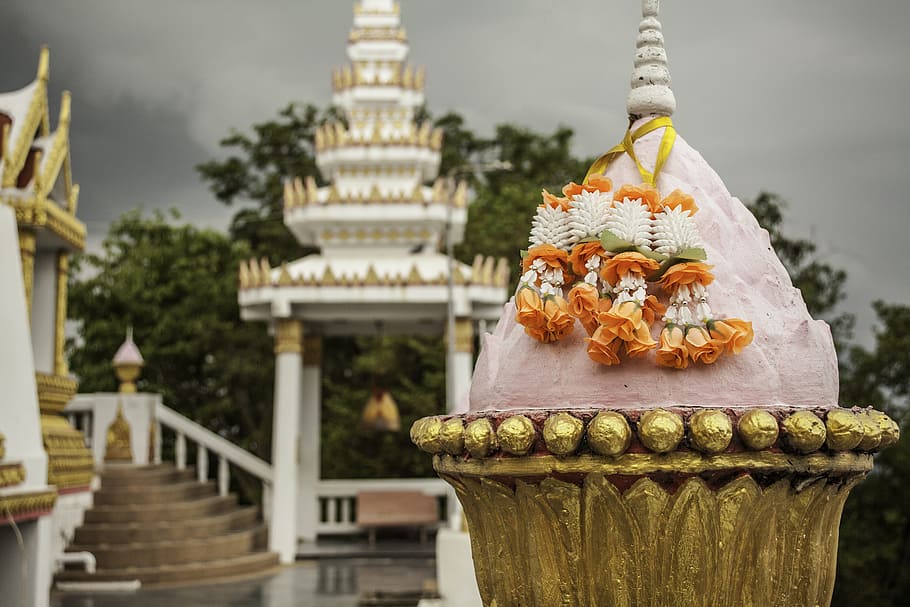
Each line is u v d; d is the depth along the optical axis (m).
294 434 19.31
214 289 28.98
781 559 2.71
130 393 21.23
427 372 30.08
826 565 2.83
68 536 17.06
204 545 17.78
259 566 18.36
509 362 3.02
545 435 2.63
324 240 20.00
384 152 20.34
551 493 2.70
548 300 2.94
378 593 15.31
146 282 29.19
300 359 20.03
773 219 23.20
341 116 32.31
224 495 20.98
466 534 12.77
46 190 14.88
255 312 19.86
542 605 2.76
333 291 18.86
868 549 22.14
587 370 2.85
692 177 3.21
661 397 2.77
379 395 20.91
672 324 2.82
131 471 19.75
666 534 2.62
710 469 2.58
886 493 22.67
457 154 33.00
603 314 2.79
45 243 16.30
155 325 29.09
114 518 17.88
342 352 32.25
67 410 20.92
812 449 2.60
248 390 30.53
